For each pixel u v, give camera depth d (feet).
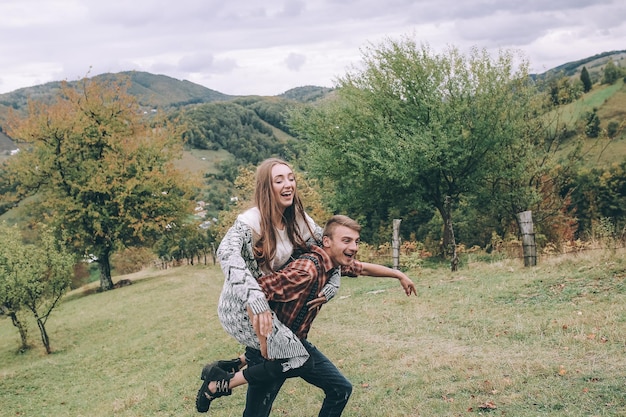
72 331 68.90
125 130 119.14
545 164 90.17
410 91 76.84
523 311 30.04
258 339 10.21
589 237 53.52
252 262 10.52
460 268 56.34
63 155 114.21
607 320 24.57
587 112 107.04
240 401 22.29
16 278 59.98
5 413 36.40
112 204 113.80
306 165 90.58
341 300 45.09
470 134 75.41
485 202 91.50
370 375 21.76
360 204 89.51
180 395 26.20
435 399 17.16
